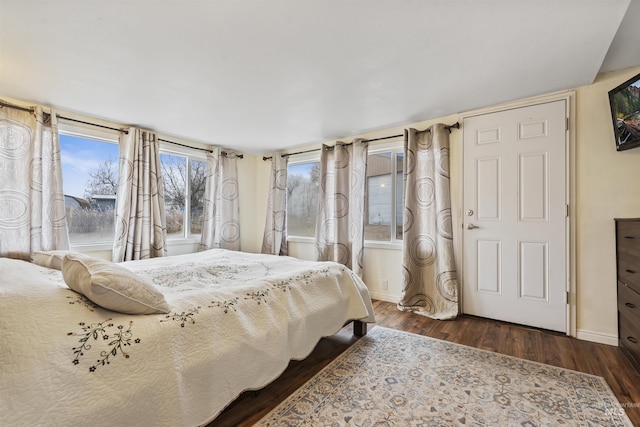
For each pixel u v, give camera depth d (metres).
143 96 2.51
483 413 1.45
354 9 1.46
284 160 4.48
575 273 2.42
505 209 2.73
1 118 2.44
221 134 3.68
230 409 1.50
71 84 2.27
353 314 2.27
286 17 1.52
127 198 3.13
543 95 2.55
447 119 3.08
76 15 1.48
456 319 2.84
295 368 1.91
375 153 3.70
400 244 3.45
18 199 2.49
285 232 4.46
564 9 1.46
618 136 2.14
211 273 2.08
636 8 1.54
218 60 1.94
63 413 0.85
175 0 1.38
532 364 1.94
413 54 1.88
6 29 1.59
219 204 4.23
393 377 1.79
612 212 2.28
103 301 1.11
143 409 1.01
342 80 2.24
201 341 1.25
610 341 2.26
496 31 1.64
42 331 0.94
